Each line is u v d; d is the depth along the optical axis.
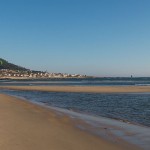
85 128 18.72
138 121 22.92
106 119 23.64
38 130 17.22
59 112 27.58
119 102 40.19
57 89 75.88
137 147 13.87
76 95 54.94
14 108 28.91
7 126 18.00
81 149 13.18
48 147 13.23
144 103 38.56
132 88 76.44
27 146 13.23
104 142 14.69
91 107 33.81
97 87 83.50
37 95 56.22
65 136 15.80
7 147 12.89
